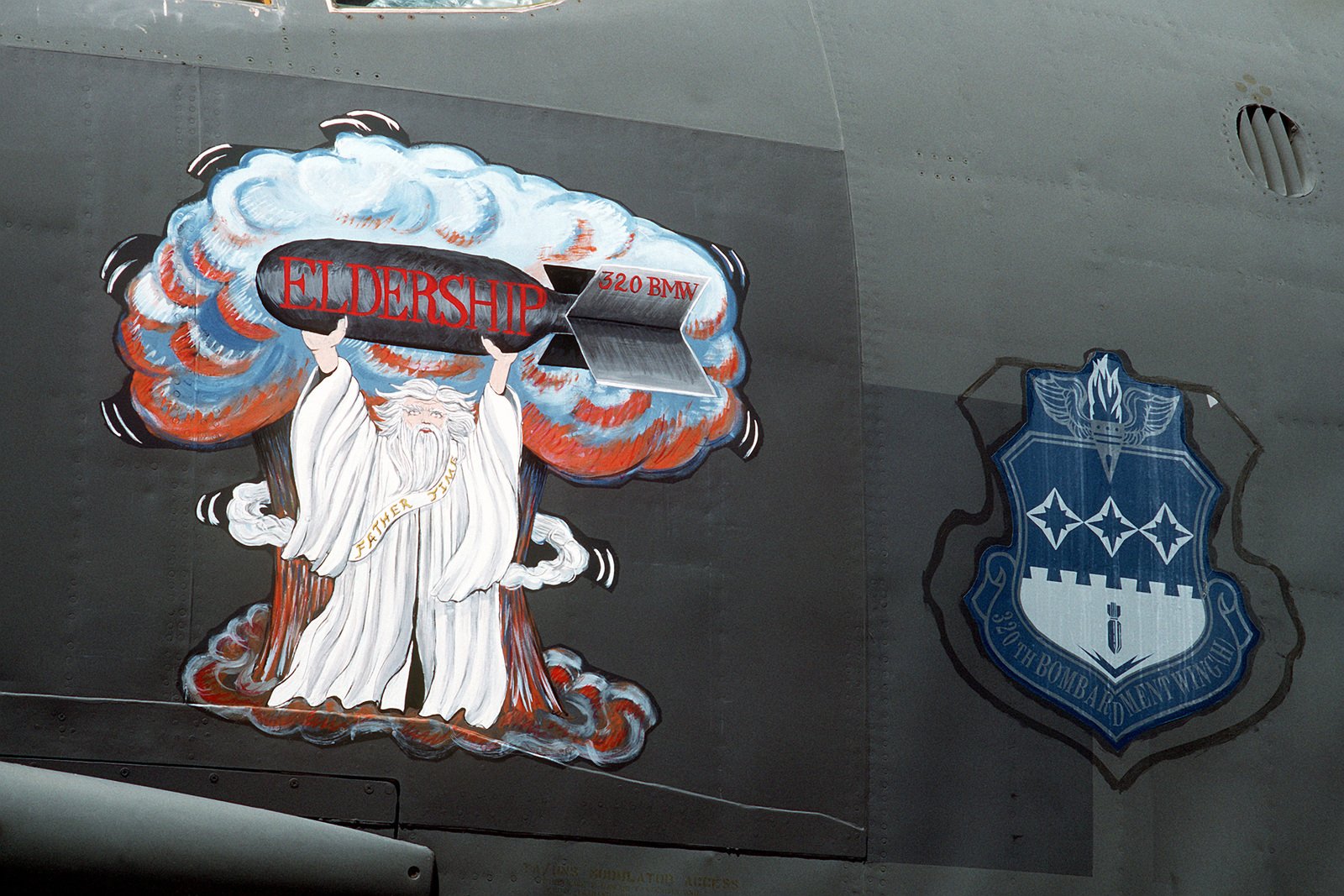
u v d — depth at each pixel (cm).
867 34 565
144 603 412
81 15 462
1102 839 495
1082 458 523
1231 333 562
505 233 468
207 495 422
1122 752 504
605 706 443
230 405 430
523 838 430
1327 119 624
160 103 455
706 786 450
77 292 429
